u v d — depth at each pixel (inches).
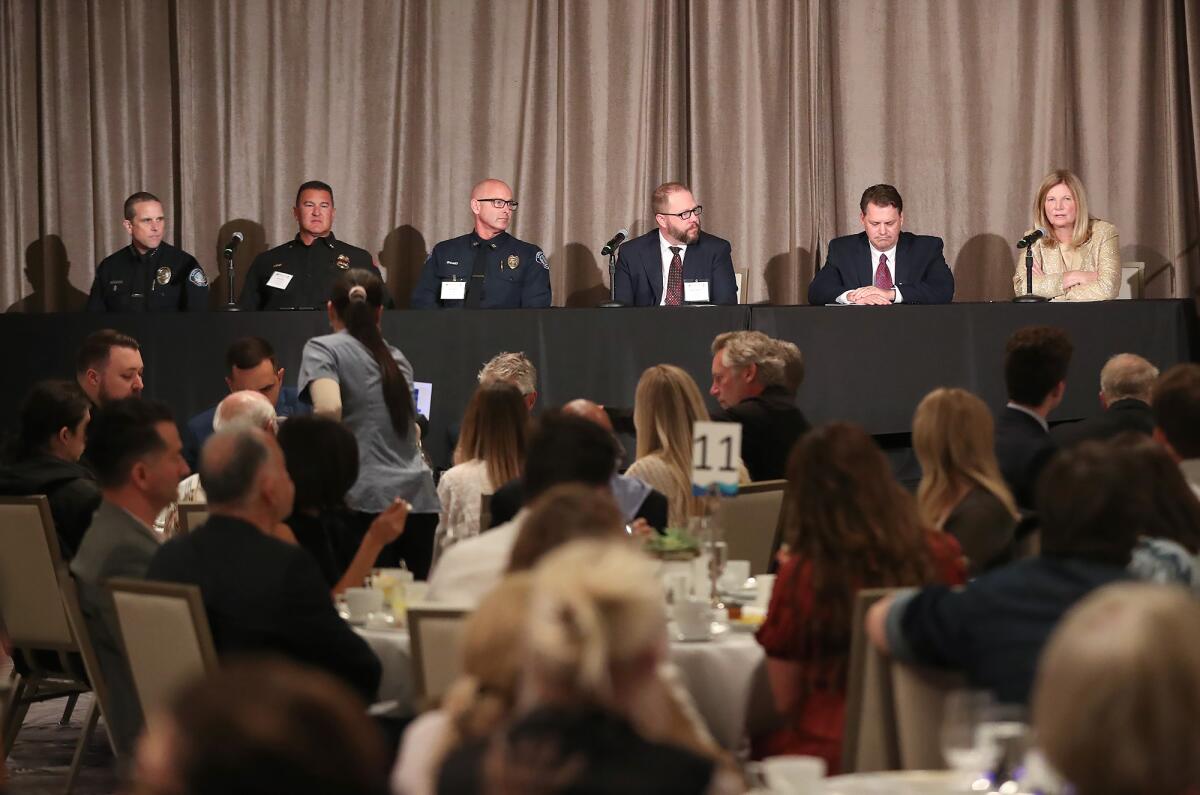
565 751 100.3
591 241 576.7
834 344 424.8
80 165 579.5
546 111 581.6
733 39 573.3
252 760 71.6
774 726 219.1
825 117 578.2
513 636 116.8
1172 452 254.7
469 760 106.4
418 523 357.7
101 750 334.3
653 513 268.2
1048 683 90.2
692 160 576.1
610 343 429.4
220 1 576.7
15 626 295.6
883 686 177.2
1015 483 293.9
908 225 580.1
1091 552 159.5
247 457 213.2
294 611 205.6
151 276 530.6
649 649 105.3
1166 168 569.6
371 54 580.1
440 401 434.6
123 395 368.5
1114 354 426.6
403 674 232.4
